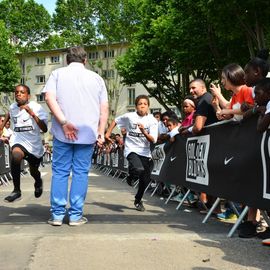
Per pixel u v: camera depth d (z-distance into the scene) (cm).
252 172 442
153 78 2905
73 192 523
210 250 407
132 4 4353
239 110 482
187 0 1709
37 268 345
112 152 1777
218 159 522
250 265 361
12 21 5109
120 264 359
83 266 351
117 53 5088
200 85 635
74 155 529
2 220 548
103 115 541
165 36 2127
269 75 519
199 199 647
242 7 1331
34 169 681
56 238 445
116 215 606
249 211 462
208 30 1916
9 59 3831
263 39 1400
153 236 461
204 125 575
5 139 1150
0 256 377
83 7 4678
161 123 1080
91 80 529
